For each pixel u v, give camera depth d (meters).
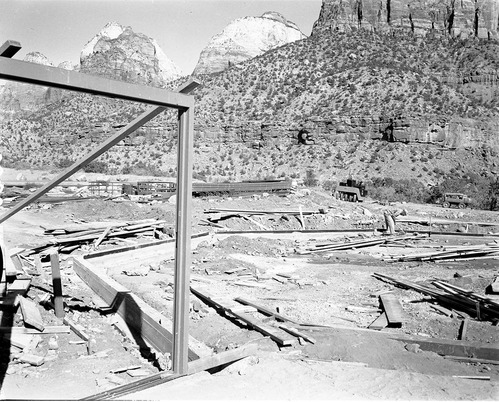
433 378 8.31
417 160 82.19
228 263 17.62
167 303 12.42
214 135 91.94
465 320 11.52
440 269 18.64
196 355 8.49
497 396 7.69
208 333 10.57
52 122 105.75
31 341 9.47
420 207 42.69
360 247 23.84
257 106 106.25
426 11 135.50
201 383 7.43
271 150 89.44
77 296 12.67
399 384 7.95
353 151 85.50
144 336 10.19
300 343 9.71
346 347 9.54
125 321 11.16
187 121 7.10
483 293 14.44
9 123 101.81
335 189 49.25
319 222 30.52
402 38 127.75
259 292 14.58
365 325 11.51
